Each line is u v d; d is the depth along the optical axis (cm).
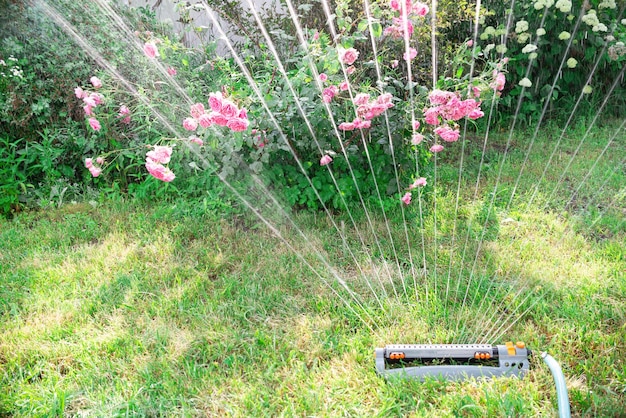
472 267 282
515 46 495
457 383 201
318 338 232
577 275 268
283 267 288
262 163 339
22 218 362
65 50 409
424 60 458
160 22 464
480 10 462
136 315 253
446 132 314
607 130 485
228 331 239
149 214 358
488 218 333
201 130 330
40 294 269
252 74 374
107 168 394
